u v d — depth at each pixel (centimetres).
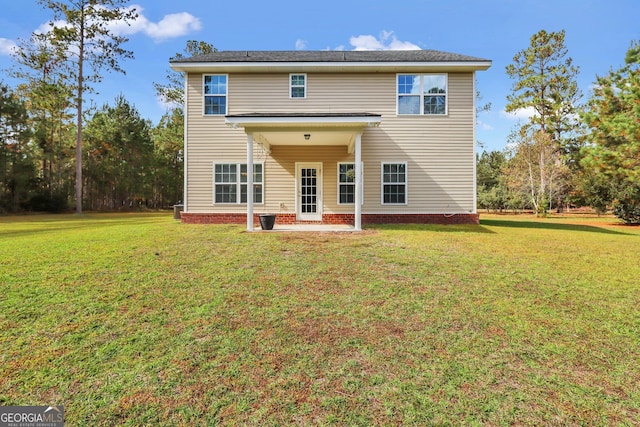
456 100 1205
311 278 512
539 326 365
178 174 3856
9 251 658
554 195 2453
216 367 288
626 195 1555
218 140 1216
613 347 323
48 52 2136
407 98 1209
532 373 282
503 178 3045
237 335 342
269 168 1236
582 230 1185
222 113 1216
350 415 233
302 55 1323
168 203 4025
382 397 252
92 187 3153
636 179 1220
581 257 661
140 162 3353
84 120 3006
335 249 694
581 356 307
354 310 403
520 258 641
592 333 350
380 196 1212
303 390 260
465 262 604
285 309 404
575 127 2636
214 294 446
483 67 1177
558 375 279
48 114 2642
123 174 3159
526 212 3055
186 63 1170
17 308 392
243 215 1218
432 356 307
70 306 401
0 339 327
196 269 550
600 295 453
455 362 298
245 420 229
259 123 928
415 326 365
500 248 730
